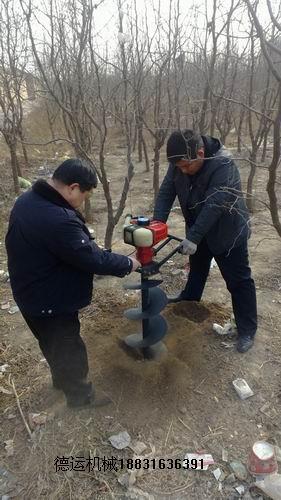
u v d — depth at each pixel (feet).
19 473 7.27
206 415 8.29
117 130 40.16
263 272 13.62
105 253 6.89
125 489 6.95
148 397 8.58
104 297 12.30
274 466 7.06
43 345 7.49
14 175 22.66
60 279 6.68
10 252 6.59
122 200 13.66
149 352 9.32
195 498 6.81
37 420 8.13
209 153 8.42
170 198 9.83
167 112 20.22
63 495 6.89
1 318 11.60
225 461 7.38
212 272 13.61
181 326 10.64
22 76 21.93
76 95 15.44
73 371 7.56
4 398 8.80
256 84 21.18
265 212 19.02
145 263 8.04
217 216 8.31
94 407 8.35
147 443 7.72
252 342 9.95
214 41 13.93
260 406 8.48
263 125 17.57
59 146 37.93
